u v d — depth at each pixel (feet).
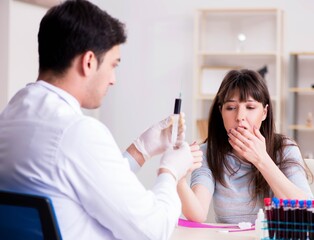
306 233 4.82
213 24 16.81
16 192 3.78
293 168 7.29
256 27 16.55
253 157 6.85
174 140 5.21
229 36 16.71
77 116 4.14
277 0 16.24
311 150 16.08
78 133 4.03
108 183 4.02
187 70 16.94
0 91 13.19
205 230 6.35
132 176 4.19
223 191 7.38
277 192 6.73
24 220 3.83
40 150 4.04
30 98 4.31
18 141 4.13
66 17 4.16
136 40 17.20
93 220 4.19
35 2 13.64
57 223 3.71
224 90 7.15
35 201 3.67
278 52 15.53
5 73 13.12
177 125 5.26
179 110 5.33
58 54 4.20
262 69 15.97
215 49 16.81
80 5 4.21
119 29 4.33
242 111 7.02
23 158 4.09
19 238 3.91
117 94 17.35
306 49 16.08
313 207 4.83
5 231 3.93
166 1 16.99
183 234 6.09
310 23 16.03
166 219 4.27
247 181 7.31
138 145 5.26
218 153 7.41
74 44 4.16
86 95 4.33
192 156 4.96
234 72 7.30
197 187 7.27
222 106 7.20
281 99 16.26
